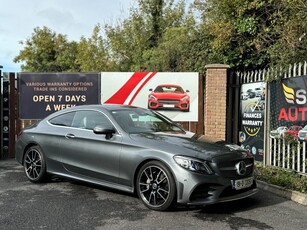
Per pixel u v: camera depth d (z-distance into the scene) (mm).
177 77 10047
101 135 5855
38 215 4906
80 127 6305
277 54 9133
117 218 4781
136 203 5473
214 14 12672
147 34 26312
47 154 6617
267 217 4934
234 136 9609
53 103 10102
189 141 5359
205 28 12648
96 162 5809
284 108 7625
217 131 9570
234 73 9734
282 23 10352
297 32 9156
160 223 4586
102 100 10070
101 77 10070
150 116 6500
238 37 11180
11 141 10016
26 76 10070
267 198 5980
